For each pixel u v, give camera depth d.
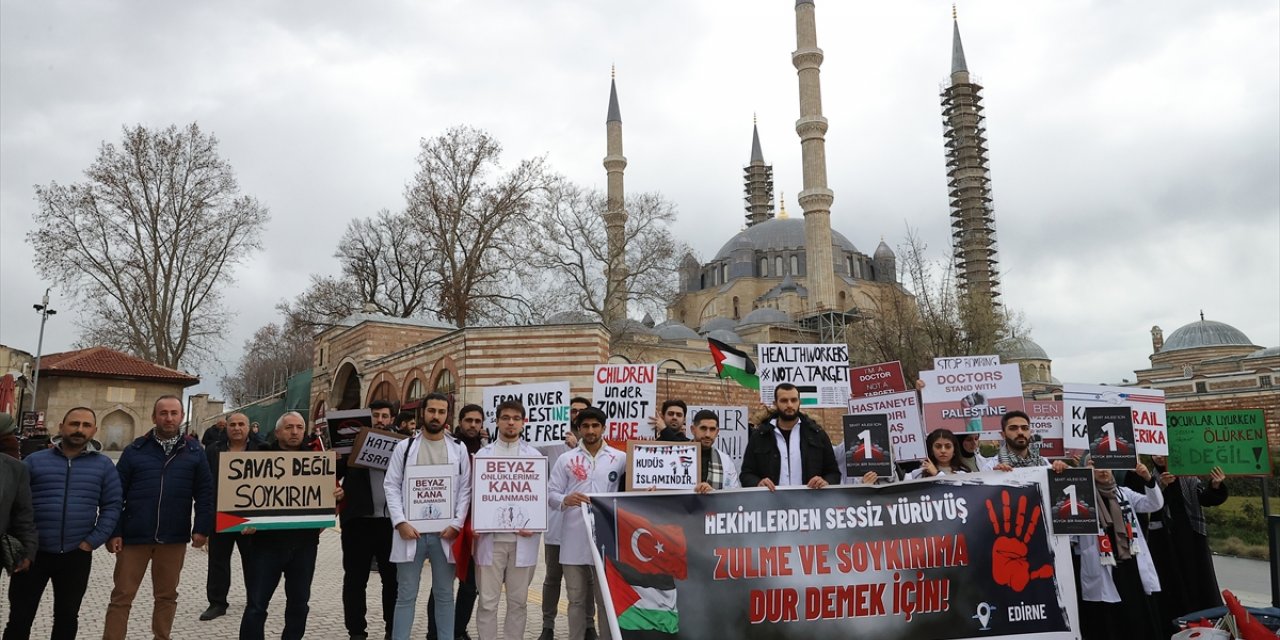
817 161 68.44
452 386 28.69
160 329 42.62
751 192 114.38
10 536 6.85
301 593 8.12
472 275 44.16
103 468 7.71
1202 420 9.07
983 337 39.03
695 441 8.18
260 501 7.94
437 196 43.91
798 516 7.41
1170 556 9.27
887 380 10.67
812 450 8.38
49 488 7.44
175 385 43.19
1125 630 8.18
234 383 112.75
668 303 54.34
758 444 8.47
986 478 7.80
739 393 39.81
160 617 7.93
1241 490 21.12
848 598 7.30
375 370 35.12
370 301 50.97
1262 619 7.76
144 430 41.91
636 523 7.19
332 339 41.59
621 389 11.36
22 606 7.29
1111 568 8.21
